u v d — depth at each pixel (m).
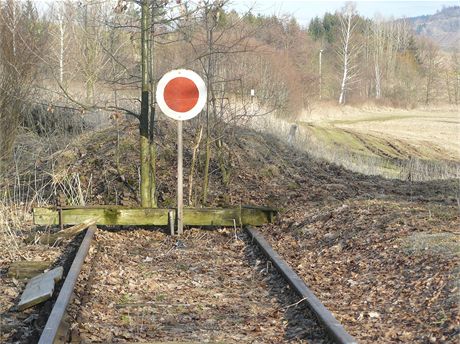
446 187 18.02
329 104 80.31
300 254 10.95
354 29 100.69
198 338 7.09
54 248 11.77
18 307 8.07
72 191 15.34
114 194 15.71
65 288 8.20
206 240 12.60
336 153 25.47
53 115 20.50
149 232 13.30
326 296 8.42
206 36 14.59
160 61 16.80
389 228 10.59
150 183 13.73
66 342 6.81
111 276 9.68
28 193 16.05
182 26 14.09
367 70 102.88
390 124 64.25
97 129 20.14
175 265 10.69
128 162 16.95
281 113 31.64
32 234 12.34
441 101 105.56
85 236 11.74
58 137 19.59
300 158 20.94
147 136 13.48
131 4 14.14
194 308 8.27
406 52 114.00
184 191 15.80
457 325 6.50
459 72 107.00
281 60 30.38
